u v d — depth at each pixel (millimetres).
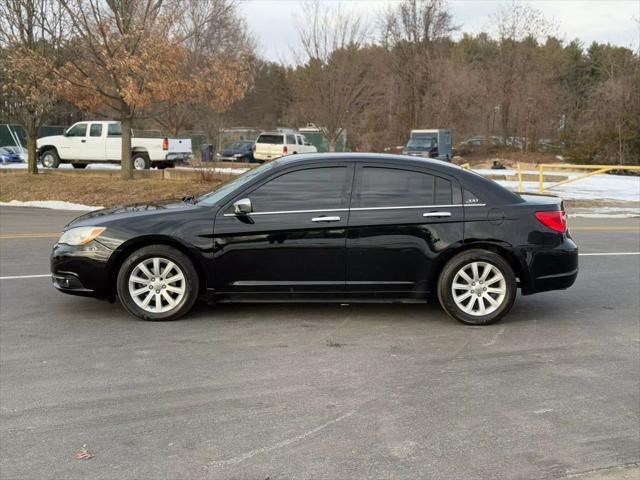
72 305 6914
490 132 48656
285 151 35656
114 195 18797
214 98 18750
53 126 42125
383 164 6273
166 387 4652
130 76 17750
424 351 5500
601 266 9367
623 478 3436
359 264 6164
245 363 5160
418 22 47875
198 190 18922
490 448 3760
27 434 3906
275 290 6191
